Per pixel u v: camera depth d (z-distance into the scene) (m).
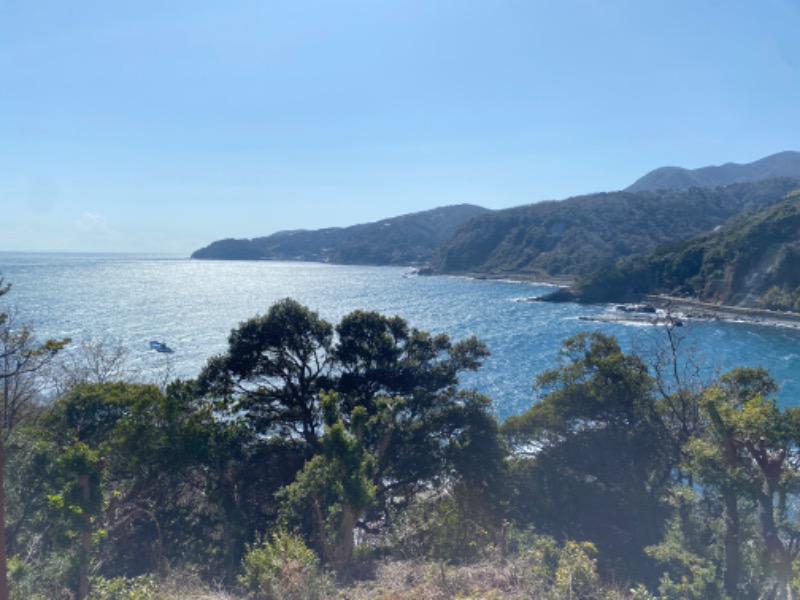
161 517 13.83
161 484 14.45
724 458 9.55
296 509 11.66
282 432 18.42
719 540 11.59
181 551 13.00
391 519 13.84
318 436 17.61
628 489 16.30
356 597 7.48
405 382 18.33
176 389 14.72
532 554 8.26
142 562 12.08
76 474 9.12
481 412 18.12
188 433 13.88
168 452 13.66
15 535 10.05
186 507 14.62
